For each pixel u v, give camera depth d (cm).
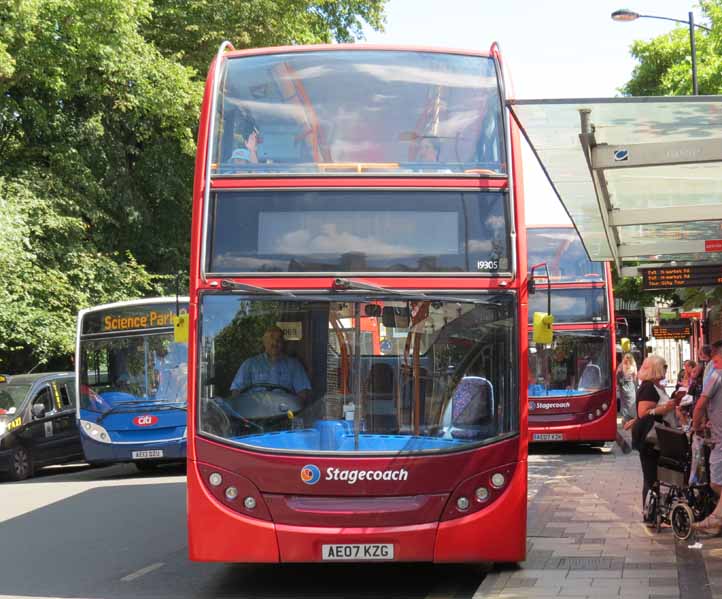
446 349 906
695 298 1806
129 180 3206
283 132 937
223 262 915
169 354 1992
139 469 2262
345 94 953
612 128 805
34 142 3070
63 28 2777
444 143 935
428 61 977
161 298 2016
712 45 3152
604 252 1451
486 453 892
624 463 2005
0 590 952
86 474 2242
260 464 882
